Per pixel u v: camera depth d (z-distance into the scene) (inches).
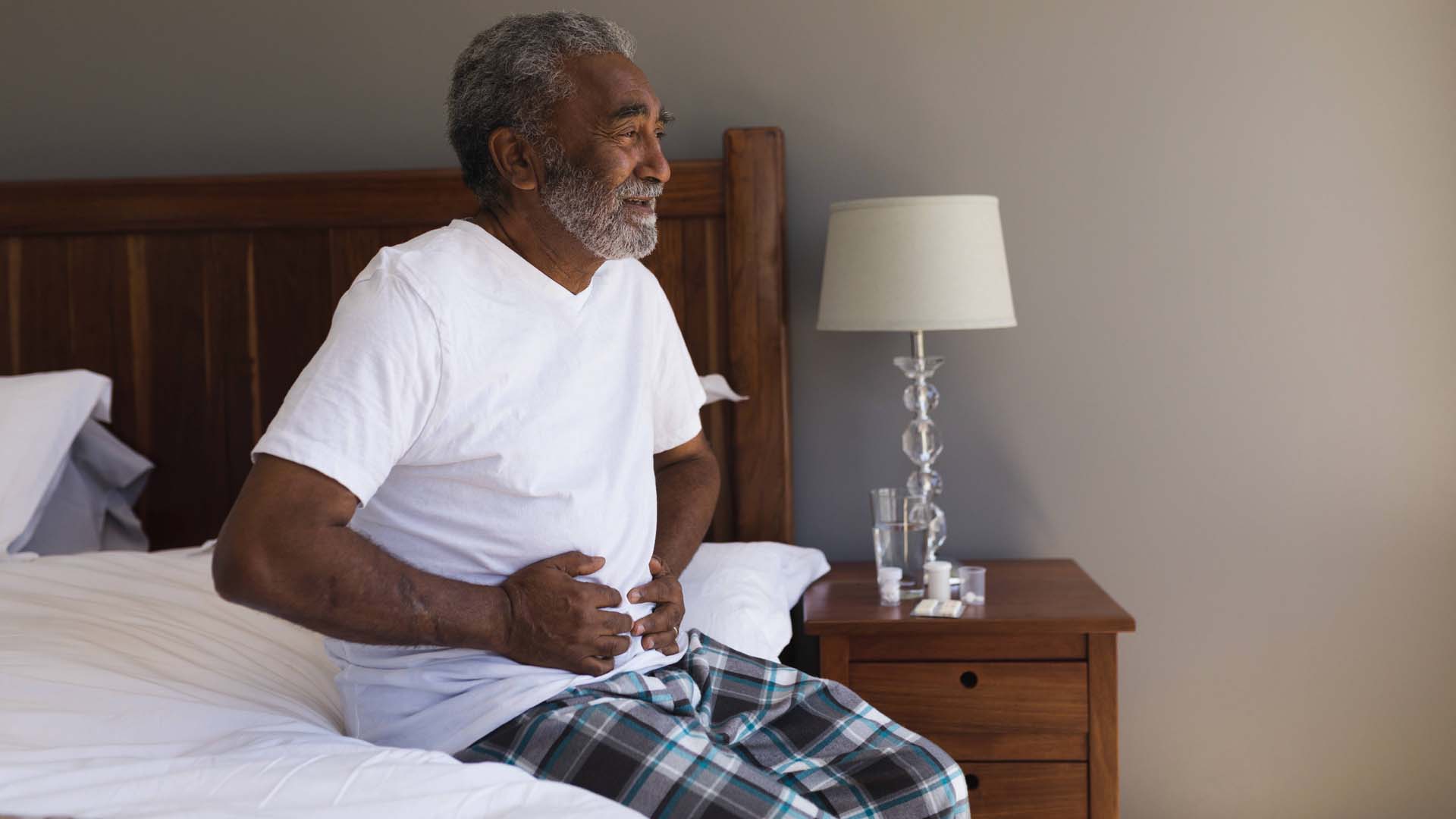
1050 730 81.8
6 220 100.7
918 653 82.6
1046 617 80.8
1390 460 99.0
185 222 99.8
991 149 100.4
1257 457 100.0
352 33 104.3
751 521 98.2
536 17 58.0
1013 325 90.6
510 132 56.5
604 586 54.6
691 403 69.2
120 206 100.1
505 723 52.0
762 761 54.3
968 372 101.9
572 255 58.0
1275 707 101.3
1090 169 99.8
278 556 47.4
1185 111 98.8
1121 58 99.0
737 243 96.7
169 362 101.1
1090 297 100.4
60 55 106.2
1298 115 98.0
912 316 87.4
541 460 54.4
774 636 72.6
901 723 82.8
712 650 60.7
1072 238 100.3
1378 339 98.4
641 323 61.4
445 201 98.9
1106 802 81.4
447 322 51.9
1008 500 102.2
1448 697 99.7
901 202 87.8
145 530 102.1
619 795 49.6
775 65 101.5
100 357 101.6
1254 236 98.9
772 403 97.3
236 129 105.5
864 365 102.7
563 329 56.7
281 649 66.2
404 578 50.6
